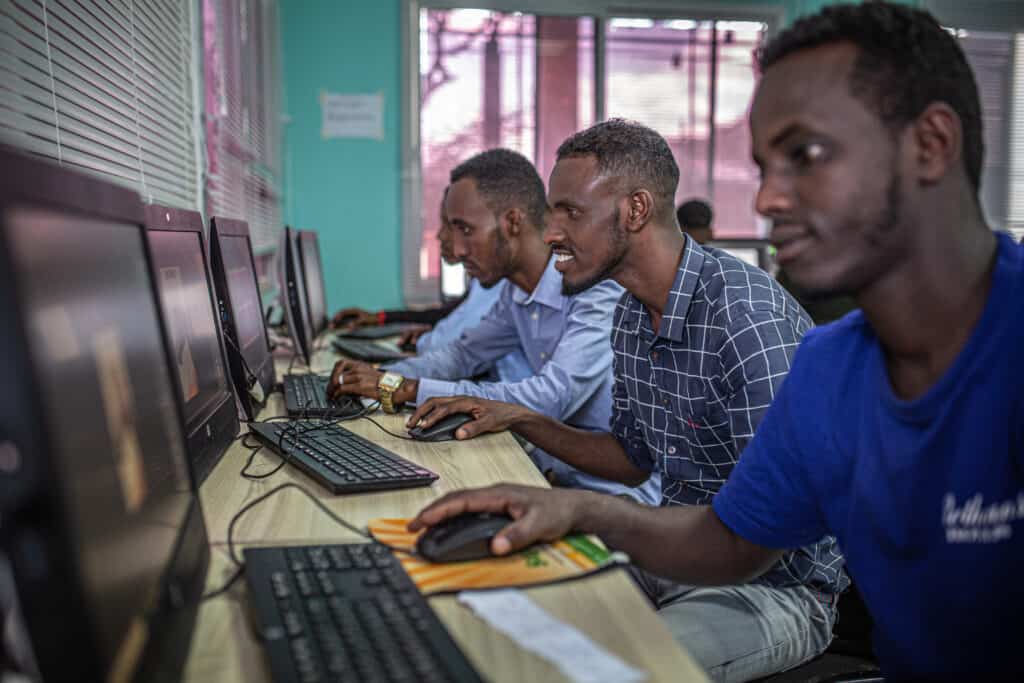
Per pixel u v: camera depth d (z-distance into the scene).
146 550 0.63
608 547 0.97
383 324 3.63
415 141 4.87
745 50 5.15
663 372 1.40
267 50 4.12
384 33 4.77
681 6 5.04
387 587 0.78
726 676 1.18
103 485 0.56
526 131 5.02
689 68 5.12
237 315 1.60
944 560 0.74
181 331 1.15
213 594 0.79
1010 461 0.70
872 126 0.71
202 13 2.48
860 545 0.83
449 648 0.66
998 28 5.06
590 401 1.89
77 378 0.55
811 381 0.91
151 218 1.08
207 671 0.66
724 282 1.33
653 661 0.68
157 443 0.74
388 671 0.62
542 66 5.00
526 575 0.84
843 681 1.32
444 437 1.46
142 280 0.79
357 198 4.84
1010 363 0.70
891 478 0.78
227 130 2.89
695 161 5.18
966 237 0.72
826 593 1.31
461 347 2.34
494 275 2.13
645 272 1.41
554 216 1.44
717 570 0.99
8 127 1.08
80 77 1.38
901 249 0.72
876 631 0.85
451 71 4.91
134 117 1.72
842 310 2.92
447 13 4.88
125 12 1.67
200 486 1.15
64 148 1.31
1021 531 0.70
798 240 0.74
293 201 4.79
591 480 1.90
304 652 0.64
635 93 5.10
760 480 0.96
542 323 2.09
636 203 1.39
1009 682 0.74
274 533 0.96
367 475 1.15
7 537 0.46
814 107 0.71
